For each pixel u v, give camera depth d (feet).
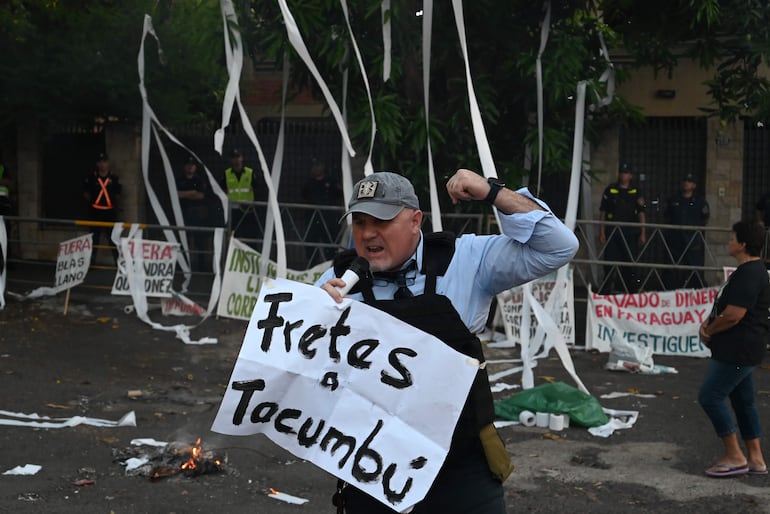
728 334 19.94
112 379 28.07
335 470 9.87
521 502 18.58
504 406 24.89
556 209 51.24
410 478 9.74
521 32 36.91
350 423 9.91
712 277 48.01
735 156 53.31
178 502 17.84
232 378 10.01
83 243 38.17
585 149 38.75
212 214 53.36
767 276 20.01
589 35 38.40
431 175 26.40
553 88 35.12
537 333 31.40
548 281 34.86
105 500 17.79
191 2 51.70
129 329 35.81
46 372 28.45
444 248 10.36
